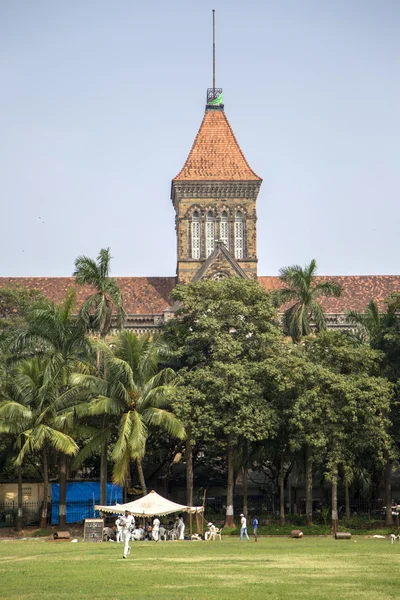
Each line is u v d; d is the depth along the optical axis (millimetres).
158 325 113500
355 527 78500
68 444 72625
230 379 77062
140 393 76312
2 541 67625
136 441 72625
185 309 85000
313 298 89000
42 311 77188
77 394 76375
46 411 74938
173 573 40656
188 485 77938
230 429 74812
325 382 75312
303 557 49688
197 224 118438
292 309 90062
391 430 82000
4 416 73250
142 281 121875
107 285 85562
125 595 32844
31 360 76562
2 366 76812
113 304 100062
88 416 79062
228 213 118562
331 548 57281
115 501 82062
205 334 79562
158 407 78250
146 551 54906
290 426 76438
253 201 118938
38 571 41781
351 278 123625
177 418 75938
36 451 83500
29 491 87062
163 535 70062
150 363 77562
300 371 75875
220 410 77125
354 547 58156
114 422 79938
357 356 78125
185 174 118750
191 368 82875
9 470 87500
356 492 91625
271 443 80188
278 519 82438
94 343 79000
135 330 113438
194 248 117875
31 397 75750
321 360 80125
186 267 117125
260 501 95125
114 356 76688
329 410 74375
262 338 80250
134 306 117062
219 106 125688
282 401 78438
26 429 75188
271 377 76500
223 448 78625
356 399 74750
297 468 89438
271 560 47625
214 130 123875
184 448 86875
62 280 123125
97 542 65750
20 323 98812
